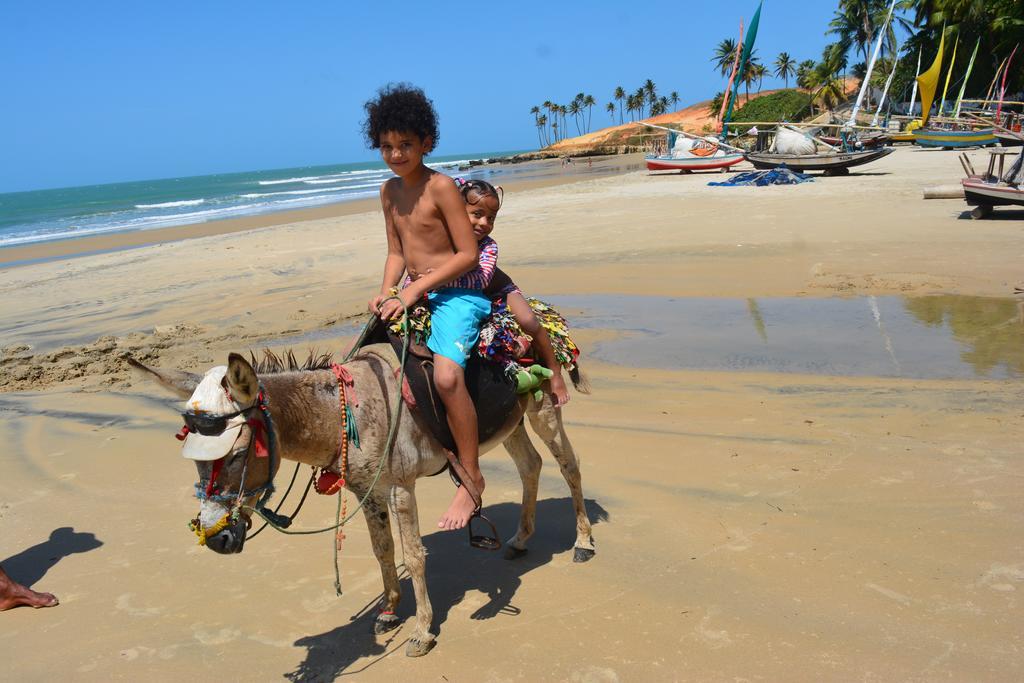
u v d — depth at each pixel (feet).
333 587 15.88
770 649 12.73
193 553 17.58
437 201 12.78
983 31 195.52
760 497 18.17
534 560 16.52
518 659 13.08
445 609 14.89
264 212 139.64
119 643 14.25
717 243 55.16
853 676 11.91
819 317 35.14
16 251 95.71
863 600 13.85
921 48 213.66
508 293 14.53
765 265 46.83
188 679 13.12
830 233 55.57
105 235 112.37
